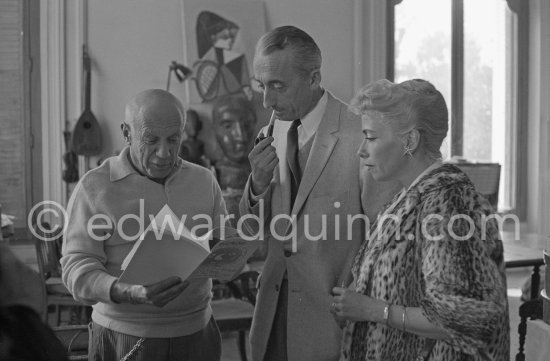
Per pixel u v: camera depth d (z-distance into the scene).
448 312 1.64
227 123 6.01
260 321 2.35
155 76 6.17
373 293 1.83
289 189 2.32
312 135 2.30
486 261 1.67
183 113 2.17
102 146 6.07
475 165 6.16
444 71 7.20
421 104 1.81
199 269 1.94
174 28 6.19
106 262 2.20
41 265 4.37
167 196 2.24
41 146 5.97
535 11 7.38
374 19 6.71
